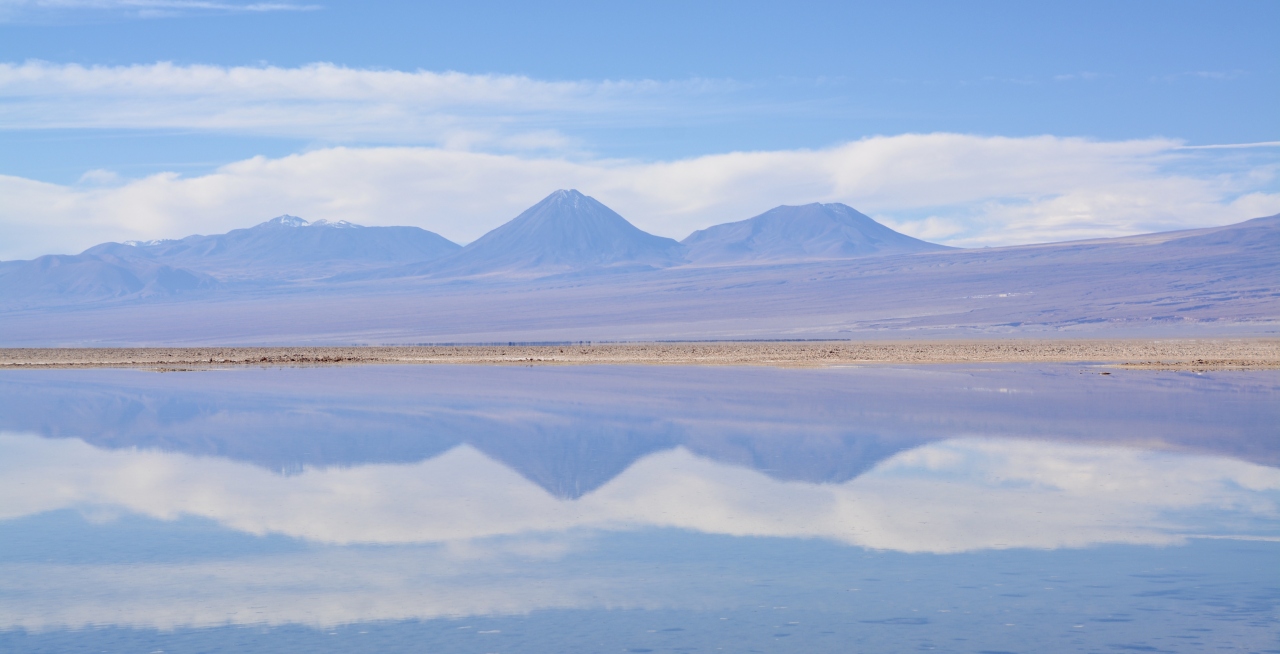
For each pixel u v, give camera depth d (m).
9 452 22.62
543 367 59.31
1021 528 14.48
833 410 30.81
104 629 10.17
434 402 34.28
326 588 11.62
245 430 26.34
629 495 17.09
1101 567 12.32
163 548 13.54
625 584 11.74
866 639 9.77
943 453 21.64
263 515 15.55
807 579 11.88
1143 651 9.36
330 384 44.03
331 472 19.55
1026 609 10.66
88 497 17.05
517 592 11.45
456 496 17.06
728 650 9.48
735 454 21.56
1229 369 51.75
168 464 20.66
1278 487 17.55
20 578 12.05
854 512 15.66
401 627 10.23
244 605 11.03
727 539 13.94
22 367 64.12
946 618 10.38
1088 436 24.28
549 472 19.41
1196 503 16.17
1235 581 11.66
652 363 62.81
